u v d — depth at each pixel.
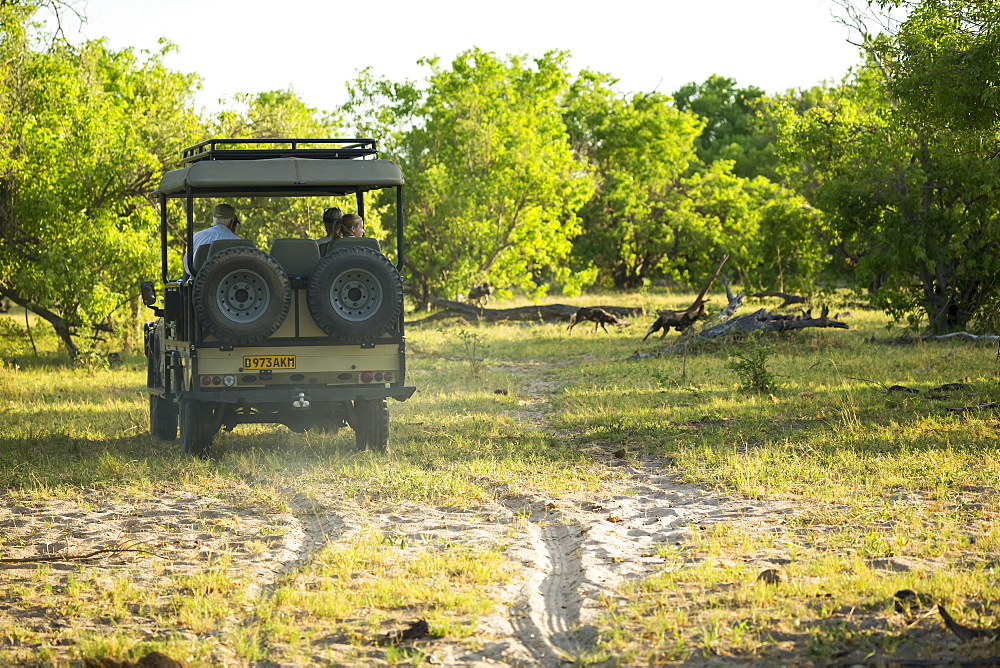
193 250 9.84
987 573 5.57
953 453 8.98
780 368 16.08
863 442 9.70
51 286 18.64
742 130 70.44
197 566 6.36
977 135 14.48
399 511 7.80
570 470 9.17
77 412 13.17
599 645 4.86
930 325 20.66
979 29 13.73
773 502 7.75
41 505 8.04
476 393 14.67
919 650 4.52
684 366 15.26
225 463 9.48
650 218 48.69
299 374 9.48
